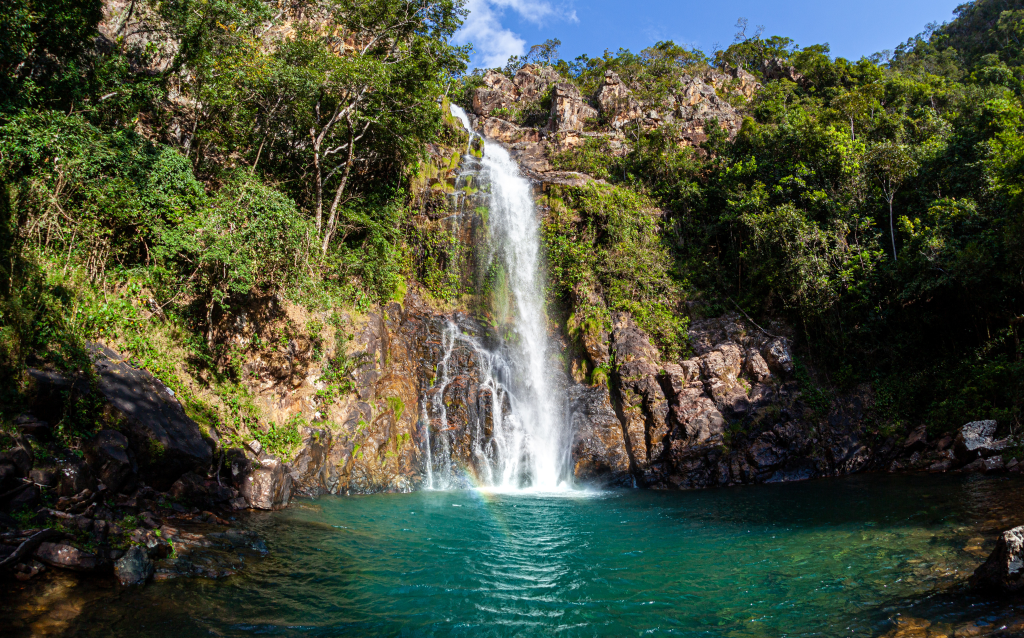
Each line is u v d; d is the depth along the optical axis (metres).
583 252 26.14
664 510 14.57
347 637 6.27
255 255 15.16
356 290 19.28
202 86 18.64
